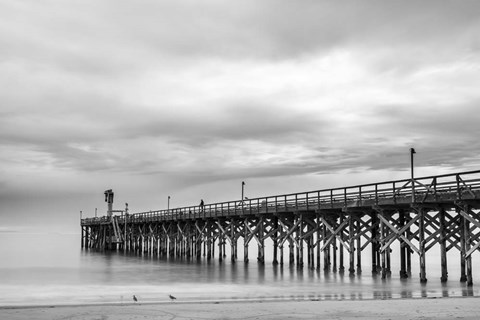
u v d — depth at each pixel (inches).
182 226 2474.2
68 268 1771.7
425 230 1203.9
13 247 4138.8
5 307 731.4
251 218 1914.4
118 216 3309.5
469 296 886.4
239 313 671.1
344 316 649.6
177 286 1174.3
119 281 1311.5
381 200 1242.0
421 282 1150.3
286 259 2509.8
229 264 1914.4
